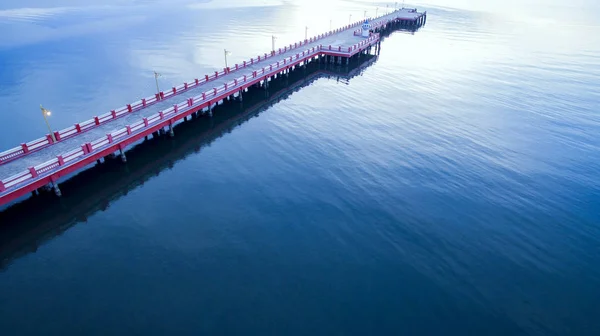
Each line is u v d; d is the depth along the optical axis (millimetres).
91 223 21688
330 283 17781
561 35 92188
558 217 23422
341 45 60875
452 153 31219
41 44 70250
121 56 62562
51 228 21219
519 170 28906
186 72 54250
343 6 143625
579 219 23281
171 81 50031
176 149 30719
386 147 31859
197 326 15305
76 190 24766
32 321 15477
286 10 126312
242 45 72938
